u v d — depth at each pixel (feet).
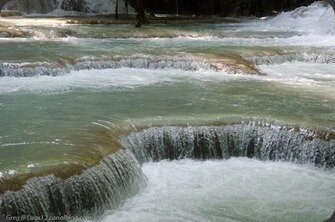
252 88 35.94
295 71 43.45
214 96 32.94
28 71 36.78
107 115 27.50
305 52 47.80
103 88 34.37
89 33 57.26
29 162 19.98
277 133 26.81
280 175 24.90
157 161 25.79
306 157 26.27
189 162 25.91
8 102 29.71
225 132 26.73
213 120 27.14
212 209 21.36
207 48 48.96
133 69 41.37
